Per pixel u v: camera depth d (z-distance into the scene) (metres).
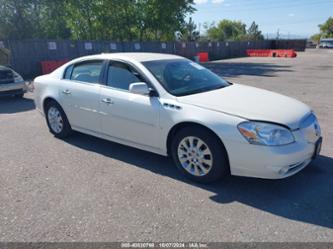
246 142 3.08
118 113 4.11
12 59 14.65
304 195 3.24
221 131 3.19
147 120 3.81
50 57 16.42
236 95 3.78
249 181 3.56
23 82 9.00
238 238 2.55
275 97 3.82
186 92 3.81
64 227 2.71
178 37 31.88
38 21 23.06
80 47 18.02
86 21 25.77
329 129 5.51
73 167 4.02
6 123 6.27
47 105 5.30
